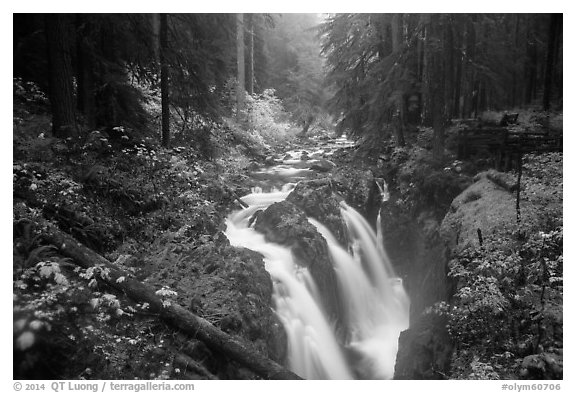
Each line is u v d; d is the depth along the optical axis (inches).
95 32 417.7
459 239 341.1
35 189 277.3
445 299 312.7
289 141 908.6
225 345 236.7
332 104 676.7
